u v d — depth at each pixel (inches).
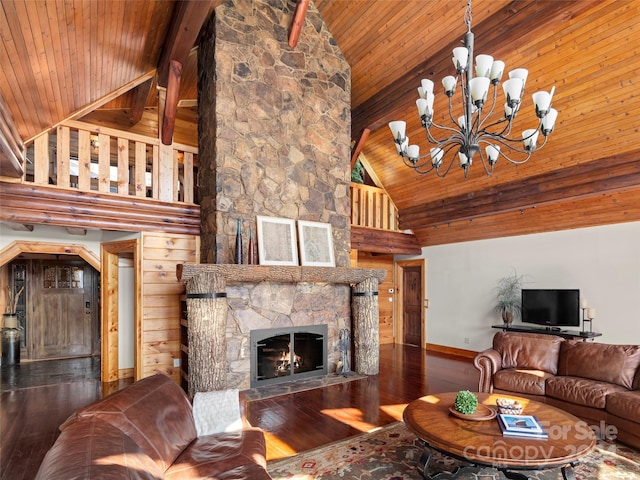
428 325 316.2
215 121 185.8
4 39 102.4
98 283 302.4
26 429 143.1
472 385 196.7
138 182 192.2
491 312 270.1
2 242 199.9
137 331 191.3
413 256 331.6
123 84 192.4
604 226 214.1
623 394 130.6
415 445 126.7
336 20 219.9
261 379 190.1
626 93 159.5
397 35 203.2
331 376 209.9
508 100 103.3
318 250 208.4
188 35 158.4
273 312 195.3
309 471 110.0
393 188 293.6
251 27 198.4
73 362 270.7
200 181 207.3
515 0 155.4
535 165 209.8
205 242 196.7
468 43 109.6
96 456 57.6
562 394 146.2
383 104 228.7
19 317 278.5
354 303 218.7
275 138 203.2
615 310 208.2
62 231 214.7
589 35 152.9
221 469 77.2
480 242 279.9
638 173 171.5
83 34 127.8
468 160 118.9
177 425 90.2
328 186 222.1
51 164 253.9
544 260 241.8
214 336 163.9
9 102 132.0
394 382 202.1
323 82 223.6
